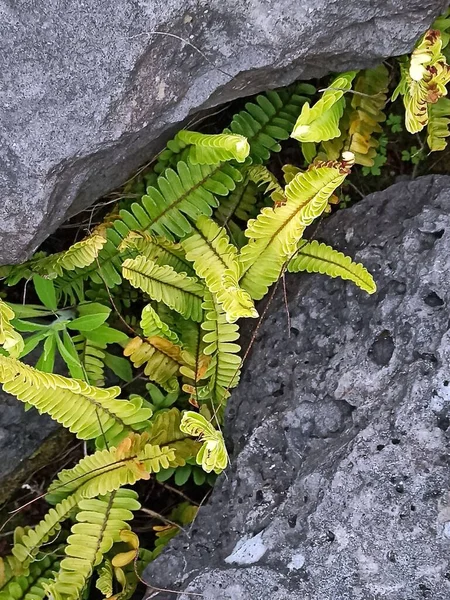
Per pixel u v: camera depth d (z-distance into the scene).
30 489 1.01
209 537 0.84
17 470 0.99
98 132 0.75
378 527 0.72
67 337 0.90
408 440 0.73
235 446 0.90
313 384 0.84
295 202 0.78
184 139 0.85
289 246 0.81
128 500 0.90
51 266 0.90
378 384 0.79
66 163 0.76
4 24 0.72
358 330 0.84
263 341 0.93
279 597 0.73
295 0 0.75
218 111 0.94
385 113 1.03
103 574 0.90
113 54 0.73
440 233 0.82
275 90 0.93
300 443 0.82
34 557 0.93
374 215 0.92
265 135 0.93
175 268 0.93
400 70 0.94
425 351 0.76
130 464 0.87
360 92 0.94
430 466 0.72
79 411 0.84
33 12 0.72
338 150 0.97
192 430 0.76
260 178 0.92
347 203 1.04
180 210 0.90
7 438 0.96
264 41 0.77
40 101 0.74
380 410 0.76
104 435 0.89
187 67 0.77
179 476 0.97
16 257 0.82
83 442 1.02
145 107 0.77
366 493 0.73
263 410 0.88
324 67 0.87
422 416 0.73
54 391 0.80
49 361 0.87
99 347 0.96
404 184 0.92
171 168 0.91
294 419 0.83
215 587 0.75
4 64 0.73
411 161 1.05
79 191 0.83
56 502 0.93
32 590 0.93
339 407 0.81
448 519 0.70
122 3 0.72
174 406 0.99
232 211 0.97
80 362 0.92
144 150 0.86
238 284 0.85
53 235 0.99
